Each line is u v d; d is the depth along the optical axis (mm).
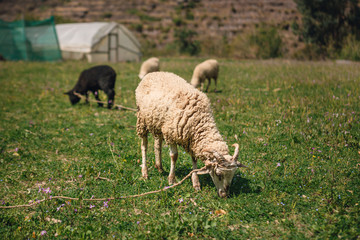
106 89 9961
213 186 5043
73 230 3934
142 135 5336
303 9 26703
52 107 10719
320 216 4062
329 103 8766
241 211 4297
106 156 6387
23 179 5535
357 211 4070
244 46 30719
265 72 15852
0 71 19484
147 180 5266
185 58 31188
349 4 25750
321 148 6145
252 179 5129
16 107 10680
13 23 28797
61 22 45219
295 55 27203
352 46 22844
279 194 4688
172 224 3967
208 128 4578
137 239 3793
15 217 4344
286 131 7090
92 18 47531
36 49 28594
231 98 10117
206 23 41375
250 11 42750
